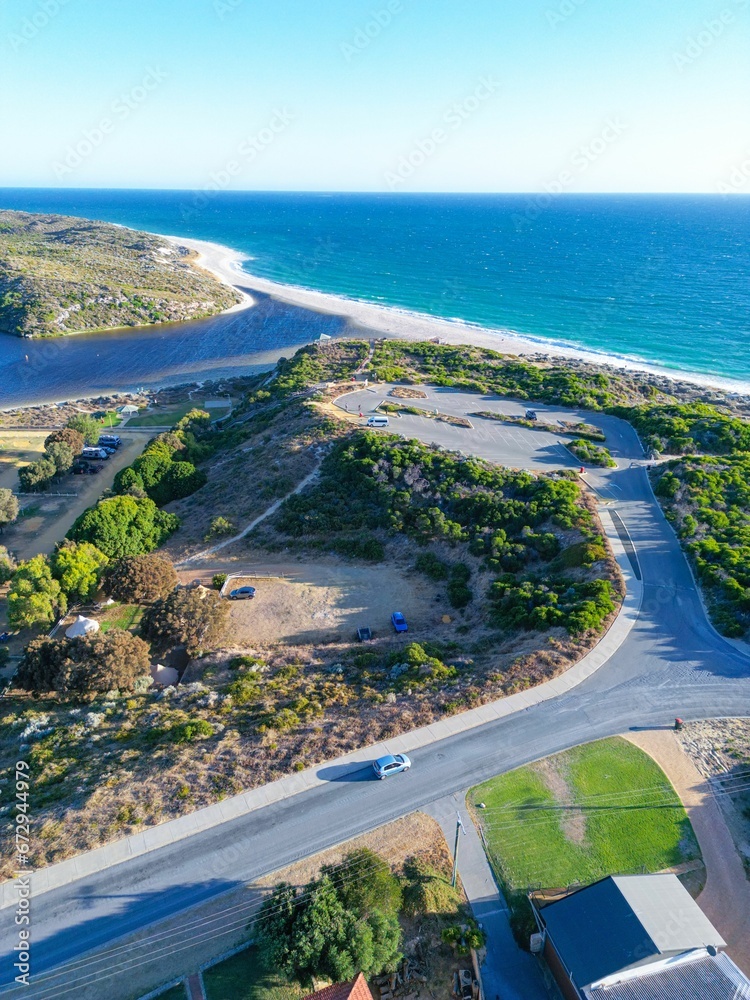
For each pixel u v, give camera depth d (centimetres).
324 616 4766
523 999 2134
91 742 3359
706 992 1973
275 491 6475
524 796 2805
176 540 6075
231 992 2120
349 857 2486
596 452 6347
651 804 2783
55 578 5103
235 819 2700
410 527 5609
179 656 4462
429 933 2294
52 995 2105
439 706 3300
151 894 2409
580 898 2238
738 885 2475
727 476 5650
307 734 3161
